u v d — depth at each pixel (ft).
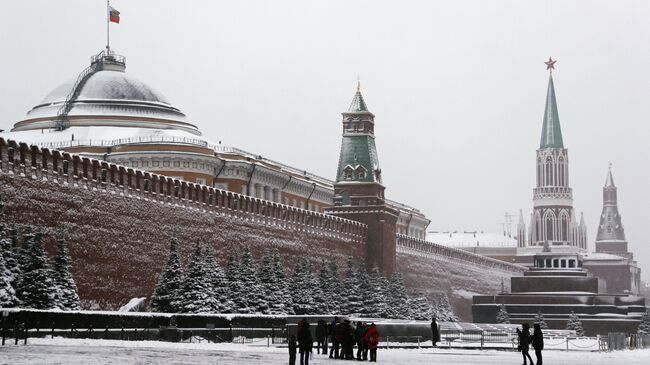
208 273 274.16
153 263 306.14
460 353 278.26
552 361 253.24
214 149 463.01
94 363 158.81
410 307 428.15
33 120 469.16
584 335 543.80
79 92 468.75
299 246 405.80
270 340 270.26
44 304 221.25
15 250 225.15
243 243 361.51
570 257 629.10
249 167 464.65
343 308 371.97
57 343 200.64
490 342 356.79
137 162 434.71
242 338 262.88
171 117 474.08
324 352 235.61
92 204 279.49
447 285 608.60
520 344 219.41
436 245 598.34
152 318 241.35
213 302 270.26
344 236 452.76
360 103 492.95
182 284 272.72
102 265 281.54
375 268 425.69
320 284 360.89
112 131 456.86
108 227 285.84
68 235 268.21
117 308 286.66
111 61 483.51
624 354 308.60
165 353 194.90
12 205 247.91
